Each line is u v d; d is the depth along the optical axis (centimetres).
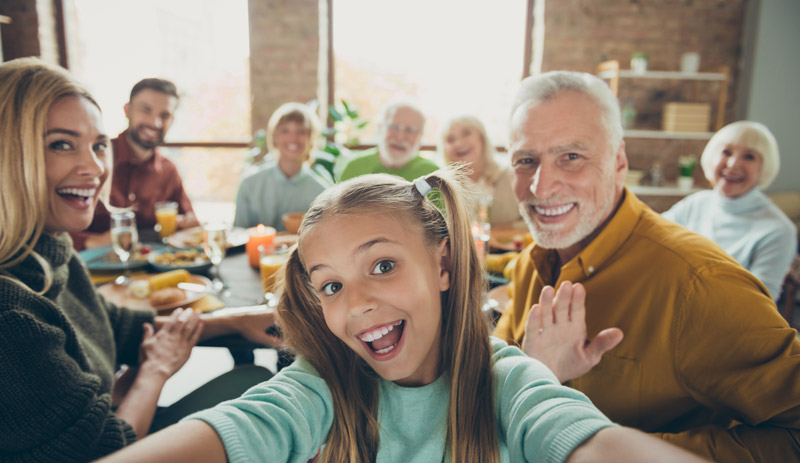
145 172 251
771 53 405
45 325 74
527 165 94
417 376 68
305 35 422
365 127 459
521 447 50
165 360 111
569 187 88
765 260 173
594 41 417
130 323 118
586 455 41
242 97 474
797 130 412
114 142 244
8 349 69
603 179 88
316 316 71
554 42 418
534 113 89
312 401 61
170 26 455
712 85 422
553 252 105
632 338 83
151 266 173
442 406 66
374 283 58
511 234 231
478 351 65
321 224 60
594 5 412
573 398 51
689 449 72
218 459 46
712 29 416
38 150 80
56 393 72
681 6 411
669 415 83
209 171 492
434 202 79
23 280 79
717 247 82
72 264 104
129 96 240
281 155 259
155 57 461
